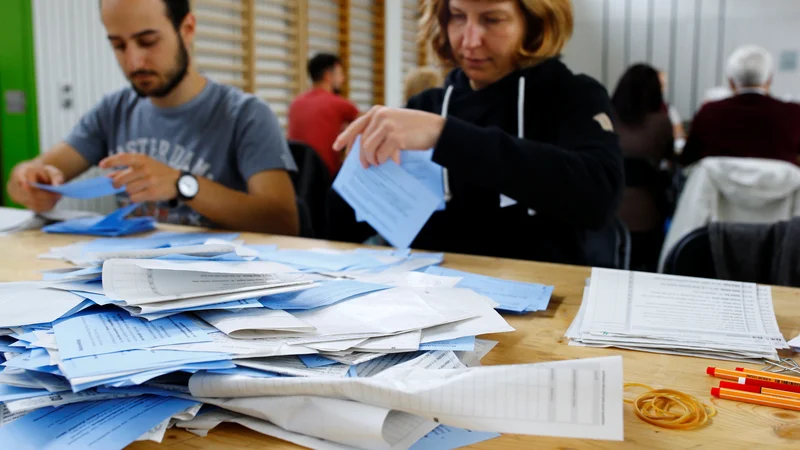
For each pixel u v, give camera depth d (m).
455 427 0.48
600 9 6.21
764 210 2.45
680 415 0.50
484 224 1.37
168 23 1.53
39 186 1.32
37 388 0.49
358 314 0.63
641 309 0.75
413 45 5.71
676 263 1.20
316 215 2.32
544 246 1.33
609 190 1.18
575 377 0.44
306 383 0.47
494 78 1.39
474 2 1.27
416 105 1.53
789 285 1.11
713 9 5.82
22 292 0.66
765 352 0.62
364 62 5.11
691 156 3.26
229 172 1.67
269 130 1.65
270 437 0.47
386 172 1.10
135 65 1.53
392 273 0.88
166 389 0.51
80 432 0.45
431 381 0.46
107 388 0.50
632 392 0.55
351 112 4.02
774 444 0.46
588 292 0.81
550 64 1.36
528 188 1.10
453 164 1.06
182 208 1.62
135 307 0.61
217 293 0.62
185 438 0.47
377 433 0.44
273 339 0.55
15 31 2.84
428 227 1.42
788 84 5.66
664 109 3.20
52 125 3.00
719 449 0.45
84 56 3.10
